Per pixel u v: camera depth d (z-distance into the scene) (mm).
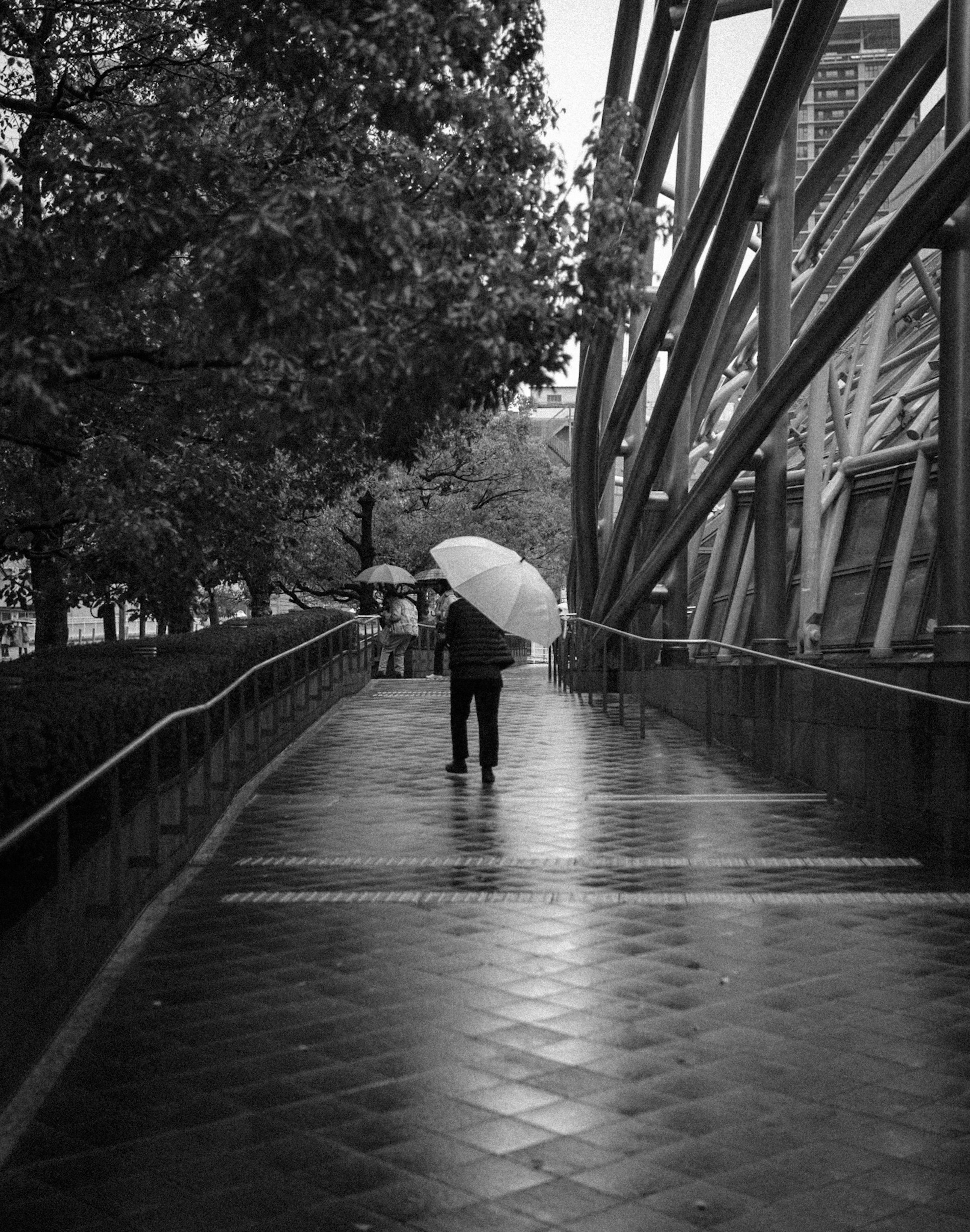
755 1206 3936
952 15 13938
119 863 6957
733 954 6773
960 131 13859
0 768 5973
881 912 7711
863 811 11188
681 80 18703
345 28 7129
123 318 7836
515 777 13094
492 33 7230
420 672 36969
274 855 9352
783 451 19203
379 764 14062
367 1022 5703
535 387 7516
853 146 24109
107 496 9594
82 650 12312
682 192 23812
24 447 11289
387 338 6738
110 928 6836
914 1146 4375
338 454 9000
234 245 6625
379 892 8156
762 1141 4422
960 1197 4000
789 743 12992
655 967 6531
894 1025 5652
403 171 7824
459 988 6191
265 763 13867
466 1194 4023
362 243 6844
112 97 10695
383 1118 4625
